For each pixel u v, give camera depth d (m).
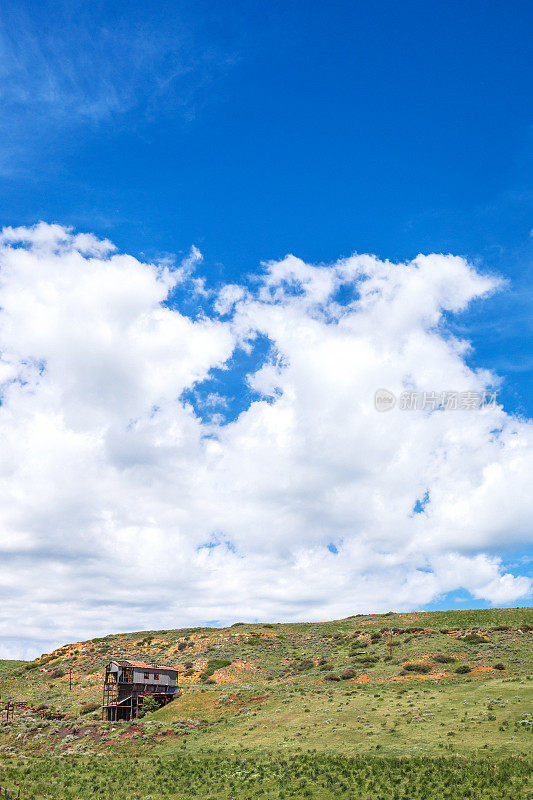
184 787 50.16
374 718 61.88
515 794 39.31
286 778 48.47
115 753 64.81
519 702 60.34
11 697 108.69
